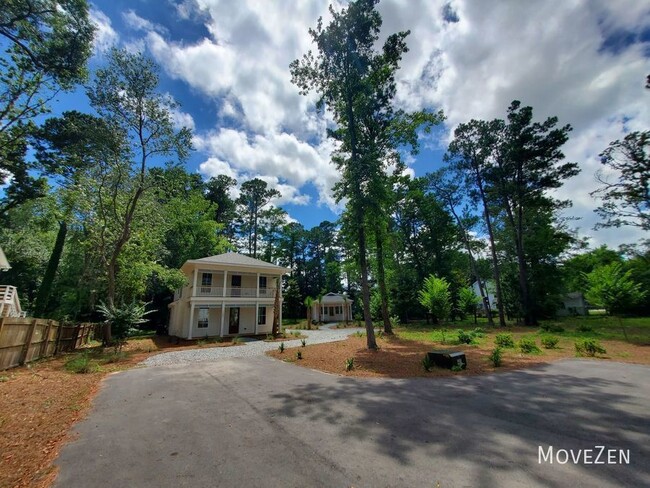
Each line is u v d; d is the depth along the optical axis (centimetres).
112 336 1628
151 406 599
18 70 1421
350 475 319
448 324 2903
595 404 545
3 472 343
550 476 308
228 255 2494
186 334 2209
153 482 315
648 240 2302
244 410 560
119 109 1662
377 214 1432
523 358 1056
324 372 909
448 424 462
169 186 1994
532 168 2456
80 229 2228
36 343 1131
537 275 2833
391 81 1516
